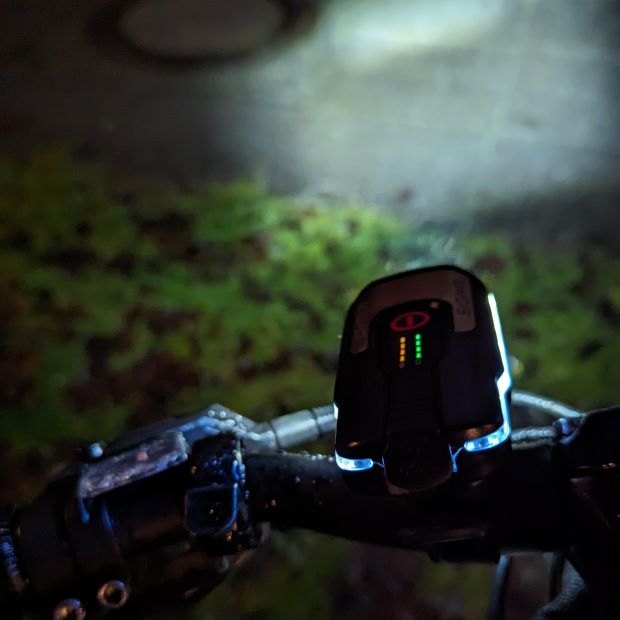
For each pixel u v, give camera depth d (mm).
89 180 1700
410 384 398
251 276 1475
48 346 1313
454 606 1000
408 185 1742
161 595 426
